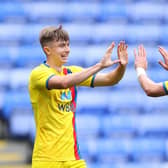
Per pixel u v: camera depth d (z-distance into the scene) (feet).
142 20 178.09
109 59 54.60
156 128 140.67
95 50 162.40
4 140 134.00
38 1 179.01
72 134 57.67
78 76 54.29
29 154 129.59
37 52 159.94
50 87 55.77
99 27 171.94
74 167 57.11
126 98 146.30
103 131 137.59
